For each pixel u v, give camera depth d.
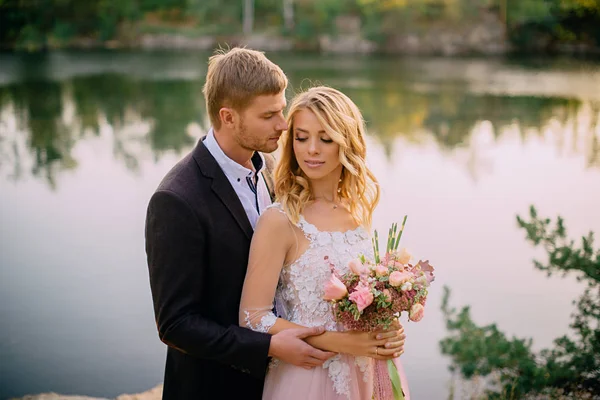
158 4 29.83
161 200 1.87
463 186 8.70
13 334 4.80
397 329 1.95
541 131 11.98
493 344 3.74
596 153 10.14
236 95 1.91
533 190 8.27
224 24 29.66
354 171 1.99
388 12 27.67
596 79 17.45
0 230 7.28
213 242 1.91
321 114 1.94
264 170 2.20
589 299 3.79
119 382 4.22
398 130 12.89
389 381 2.06
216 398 2.03
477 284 5.41
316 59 24.59
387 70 21.34
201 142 2.00
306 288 1.95
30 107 15.92
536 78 18.30
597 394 3.39
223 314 1.96
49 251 6.56
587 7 22.45
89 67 22.83
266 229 1.94
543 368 3.53
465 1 27.02
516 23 25.27
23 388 4.12
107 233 7.21
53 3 28.53
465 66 22.11
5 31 28.23
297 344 1.87
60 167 10.62
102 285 5.71
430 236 6.68
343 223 2.04
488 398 3.48
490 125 12.74
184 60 25.05
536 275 5.57
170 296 1.86
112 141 12.69
